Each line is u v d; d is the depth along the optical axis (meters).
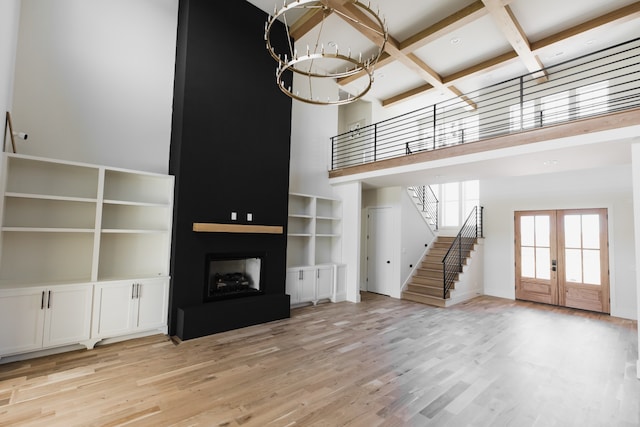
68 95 3.79
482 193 7.84
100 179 3.64
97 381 2.81
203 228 4.22
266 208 5.07
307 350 3.68
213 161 4.47
